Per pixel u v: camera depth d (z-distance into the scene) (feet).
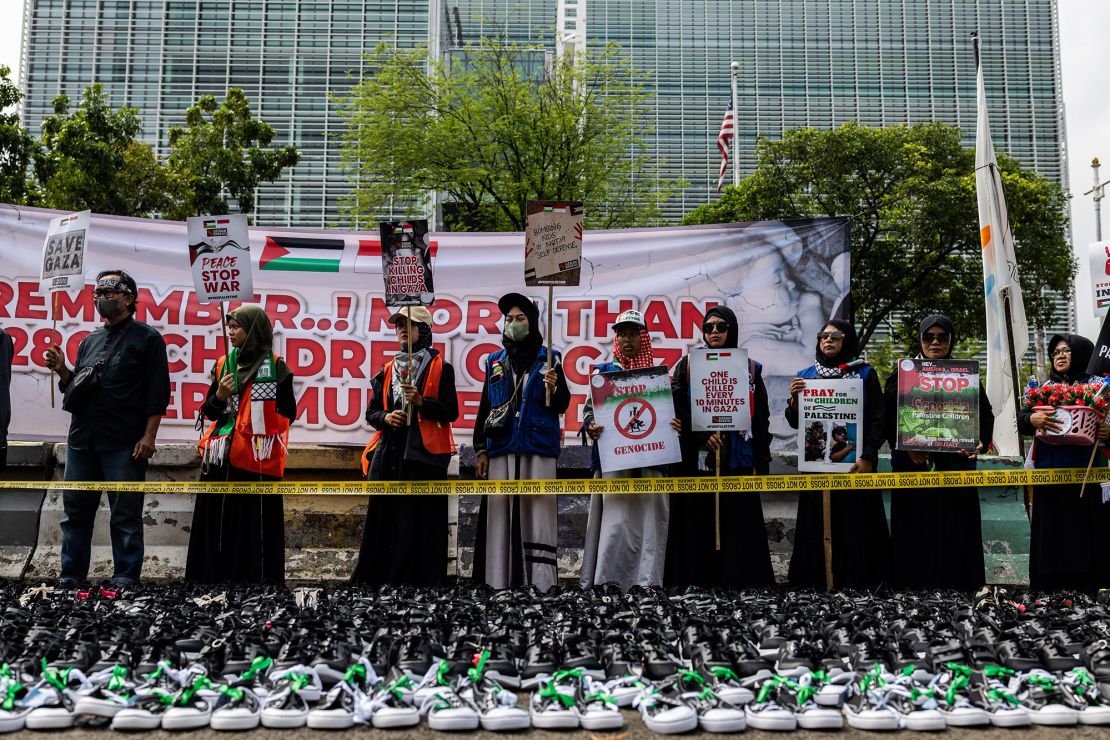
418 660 14.76
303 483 25.08
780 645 16.24
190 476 32.04
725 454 25.31
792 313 32.24
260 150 96.73
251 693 13.70
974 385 24.57
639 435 24.58
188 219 26.61
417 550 25.31
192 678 14.38
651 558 25.16
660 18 240.53
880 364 121.60
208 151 94.17
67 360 32.71
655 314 32.53
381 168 100.63
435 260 33.06
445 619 18.10
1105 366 24.53
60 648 15.19
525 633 16.97
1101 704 13.78
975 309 102.68
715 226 32.68
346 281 33.06
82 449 25.62
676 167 223.92
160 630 16.87
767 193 106.83
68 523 25.70
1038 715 13.41
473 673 14.43
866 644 15.56
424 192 104.37
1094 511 25.18
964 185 97.81
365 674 14.33
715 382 24.62
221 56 161.89
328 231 33.22
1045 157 225.15
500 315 32.89
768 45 236.63
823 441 24.71
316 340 32.89
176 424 32.55
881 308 108.58
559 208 25.11
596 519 26.32
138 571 25.58
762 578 24.63
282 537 25.99
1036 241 100.01
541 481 24.41
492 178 99.25
